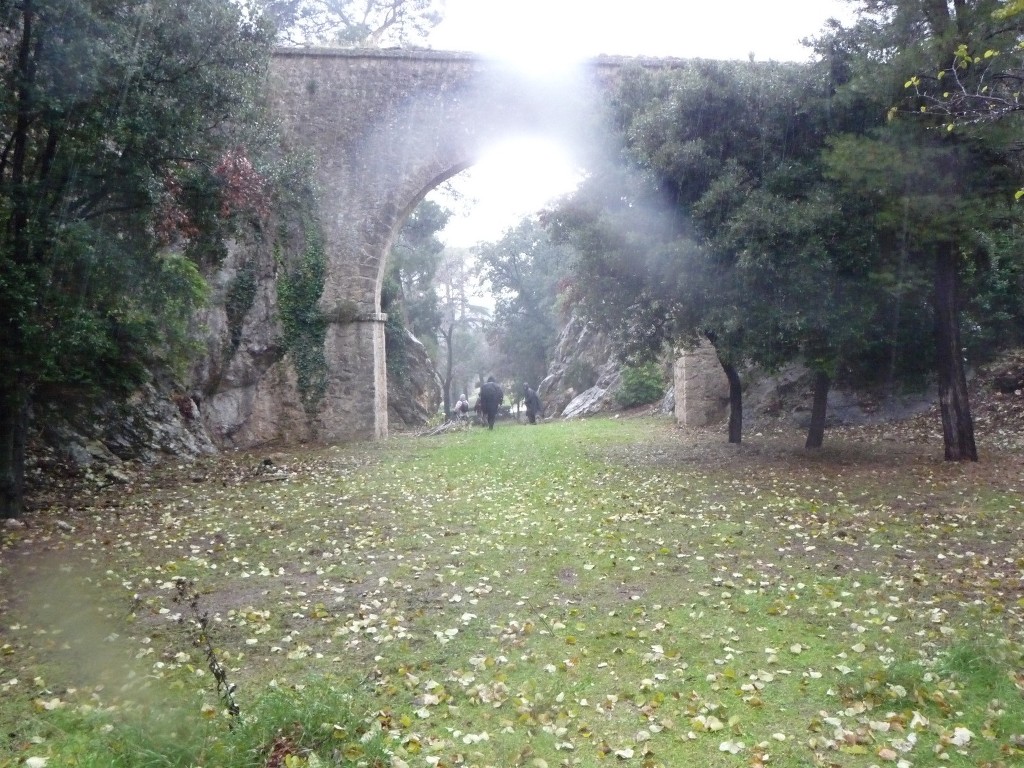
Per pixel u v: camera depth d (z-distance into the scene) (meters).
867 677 4.50
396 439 19.70
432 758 3.77
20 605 6.35
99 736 3.92
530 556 7.47
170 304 11.65
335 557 7.66
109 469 13.19
